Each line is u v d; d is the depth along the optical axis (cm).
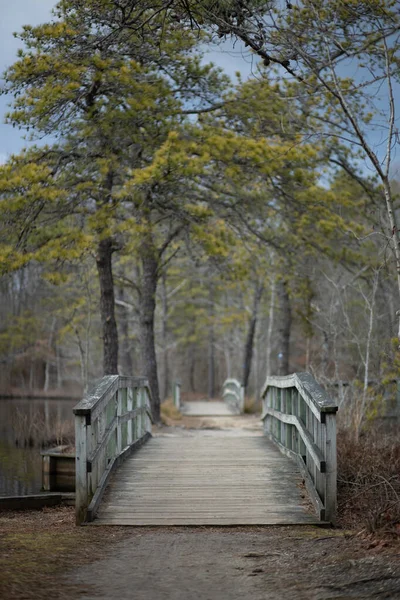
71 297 3228
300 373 991
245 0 902
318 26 985
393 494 845
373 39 998
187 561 616
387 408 1394
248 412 2931
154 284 2122
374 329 1483
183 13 927
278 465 1032
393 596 503
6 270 1405
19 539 698
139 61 1487
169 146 1421
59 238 1462
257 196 1700
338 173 1900
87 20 1282
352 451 999
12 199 1383
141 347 2120
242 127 1636
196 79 1534
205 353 5872
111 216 1478
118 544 681
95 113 1468
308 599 507
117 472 986
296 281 1945
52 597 509
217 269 1911
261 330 4234
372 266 1666
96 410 830
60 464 1066
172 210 1636
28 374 4809
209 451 1166
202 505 838
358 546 634
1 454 1508
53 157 1502
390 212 973
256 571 579
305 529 754
